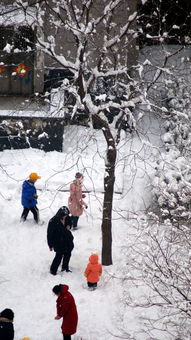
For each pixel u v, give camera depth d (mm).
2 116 29953
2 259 22469
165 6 37094
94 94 26344
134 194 26500
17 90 32562
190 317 15742
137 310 19328
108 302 19766
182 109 28344
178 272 18422
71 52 30438
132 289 20266
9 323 15750
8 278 21141
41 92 31859
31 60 31922
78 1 26578
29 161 29375
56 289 17109
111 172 20953
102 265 21891
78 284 20828
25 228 24531
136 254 21594
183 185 23344
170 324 18344
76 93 19797
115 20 28922
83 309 19359
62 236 20750
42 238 23938
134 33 22203
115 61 20844
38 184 27188
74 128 32094
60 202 26453
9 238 23875
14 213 25609
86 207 23875
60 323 18719
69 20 19969
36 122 30109
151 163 28484
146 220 21078
